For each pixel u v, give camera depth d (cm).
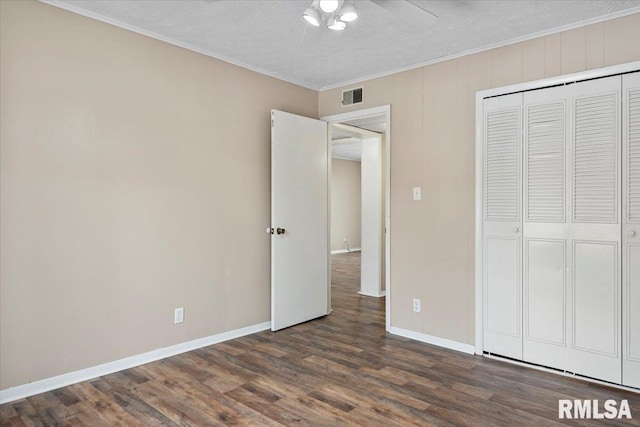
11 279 240
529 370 291
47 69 252
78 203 265
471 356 319
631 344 258
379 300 514
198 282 332
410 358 314
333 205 1038
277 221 379
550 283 289
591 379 272
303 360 308
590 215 272
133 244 292
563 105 282
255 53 338
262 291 384
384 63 359
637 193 255
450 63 339
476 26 282
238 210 361
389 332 379
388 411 232
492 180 315
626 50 259
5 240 238
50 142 253
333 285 616
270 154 389
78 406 236
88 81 269
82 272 268
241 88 363
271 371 287
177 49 316
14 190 240
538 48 294
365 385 266
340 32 293
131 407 235
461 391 257
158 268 306
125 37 286
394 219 375
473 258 325
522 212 301
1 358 238
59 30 256
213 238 342
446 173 341
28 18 244
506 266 308
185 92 321
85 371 270
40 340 251
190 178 325
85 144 268
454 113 336
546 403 242
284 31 295
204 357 313
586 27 274
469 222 328
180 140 318
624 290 260
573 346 279
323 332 379
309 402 242
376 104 390
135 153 292
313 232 418
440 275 344
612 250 264
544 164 291
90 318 272
